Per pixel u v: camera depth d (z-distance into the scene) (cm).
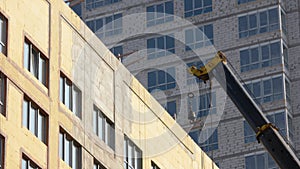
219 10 11981
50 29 5591
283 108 11400
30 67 5394
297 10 11850
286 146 3569
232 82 3581
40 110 5403
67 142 5553
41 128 5397
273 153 3569
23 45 5359
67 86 5547
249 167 11294
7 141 5069
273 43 11669
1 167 4991
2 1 5262
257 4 11856
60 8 5688
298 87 11581
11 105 5166
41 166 5319
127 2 12219
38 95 5397
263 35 11738
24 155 5197
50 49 5566
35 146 5303
